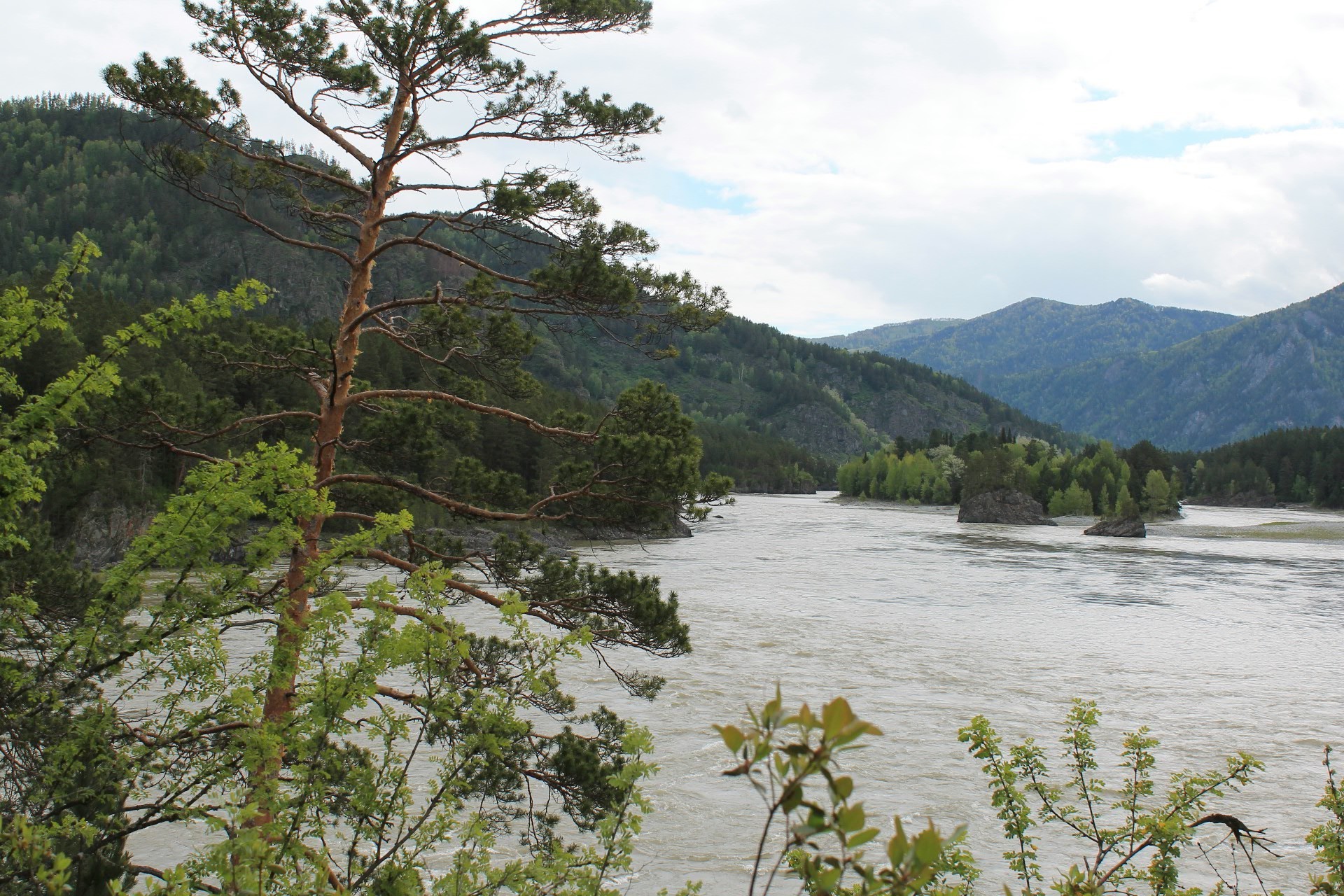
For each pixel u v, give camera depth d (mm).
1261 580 53125
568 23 11719
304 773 5121
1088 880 5578
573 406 85750
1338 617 38750
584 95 11664
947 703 23516
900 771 18469
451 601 10086
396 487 10961
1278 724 22281
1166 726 21953
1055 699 24203
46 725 6641
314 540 9258
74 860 4656
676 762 18531
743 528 89125
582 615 10750
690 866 14367
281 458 6129
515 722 5945
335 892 4633
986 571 54844
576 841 13961
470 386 13227
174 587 6023
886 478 164625
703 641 30312
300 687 5574
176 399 11305
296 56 11242
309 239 12367
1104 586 48719
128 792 5770
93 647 5867
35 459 6129
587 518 11570
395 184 11562
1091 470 138875
